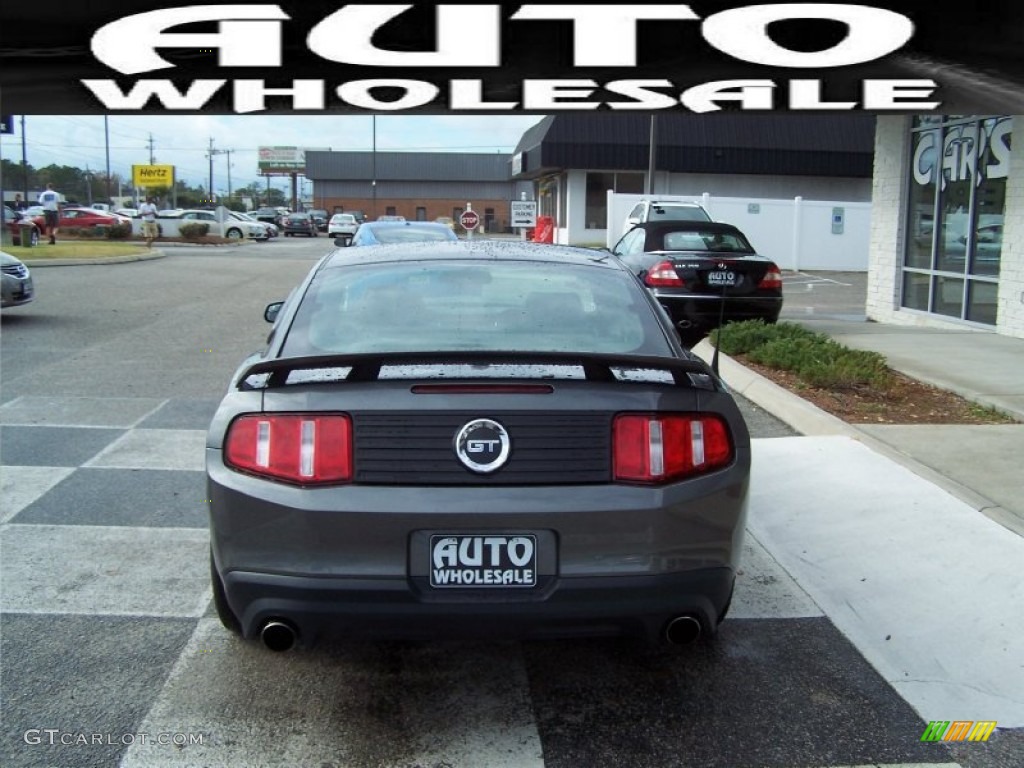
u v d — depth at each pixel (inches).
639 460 120.5
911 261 530.3
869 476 228.1
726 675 142.0
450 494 117.0
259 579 118.8
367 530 116.0
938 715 131.5
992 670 142.9
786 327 401.4
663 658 146.9
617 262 175.9
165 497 215.8
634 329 147.8
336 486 117.6
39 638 149.1
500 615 117.0
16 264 466.0
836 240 1136.2
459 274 160.9
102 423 279.9
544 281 159.8
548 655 147.8
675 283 418.9
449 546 117.1
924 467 231.3
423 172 3176.7
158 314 524.4
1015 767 120.4
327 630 119.2
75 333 446.9
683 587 121.3
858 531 195.2
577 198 1465.3
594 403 120.5
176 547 186.9
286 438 119.0
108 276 781.9
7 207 1818.4
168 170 2233.0
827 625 157.8
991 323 456.8
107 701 131.8
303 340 140.9
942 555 182.4
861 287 888.3
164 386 330.6
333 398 119.2
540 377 120.7
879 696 136.3
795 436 274.1
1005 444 250.5
